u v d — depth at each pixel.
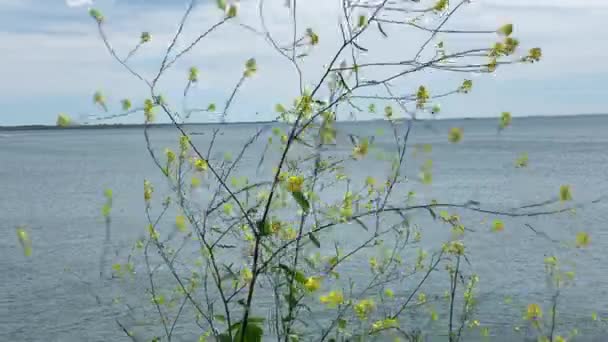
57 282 10.74
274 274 3.18
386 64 2.72
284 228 3.22
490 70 2.67
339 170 3.27
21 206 22.73
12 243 14.91
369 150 3.06
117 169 41.47
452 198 20.83
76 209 21.38
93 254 13.02
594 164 37.62
